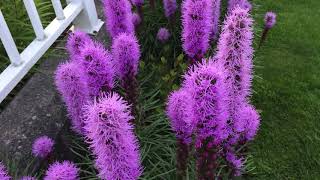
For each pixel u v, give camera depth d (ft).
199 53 1.51
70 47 1.39
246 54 1.08
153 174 1.50
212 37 1.84
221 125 0.97
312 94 2.23
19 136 1.40
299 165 1.82
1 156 1.32
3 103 1.63
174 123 1.18
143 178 1.36
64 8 2.10
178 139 1.22
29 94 1.58
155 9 2.32
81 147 1.49
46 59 1.80
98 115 0.82
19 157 1.34
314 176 1.77
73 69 1.21
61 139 1.52
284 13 3.05
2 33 1.46
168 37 2.20
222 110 0.94
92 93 1.24
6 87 1.49
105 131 0.83
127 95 1.47
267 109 2.13
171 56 2.30
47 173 1.07
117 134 0.86
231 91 1.10
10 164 1.31
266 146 1.91
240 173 1.47
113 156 0.89
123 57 1.37
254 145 1.91
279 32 2.79
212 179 1.09
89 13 2.05
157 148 1.55
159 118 1.69
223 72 1.00
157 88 1.86
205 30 1.44
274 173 1.78
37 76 1.68
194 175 1.35
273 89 2.27
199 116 0.93
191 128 1.09
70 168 1.06
